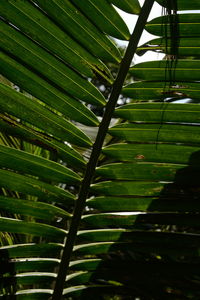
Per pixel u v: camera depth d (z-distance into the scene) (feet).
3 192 5.25
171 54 4.51
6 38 4.38
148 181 4.86
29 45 4.41
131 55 4.51
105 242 4.97
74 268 4.98
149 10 4.40
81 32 4.42
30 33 4.39
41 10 4.34
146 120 4.72
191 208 4.89
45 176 4.76
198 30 4.42
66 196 4.84
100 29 4.42
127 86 4.64
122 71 4.56
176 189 4.86
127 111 4.69
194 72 4.56
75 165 4.79
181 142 4.76
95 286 5.08
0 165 4.67
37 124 4.62
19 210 4.82
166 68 4.55
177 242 4.93
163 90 4.65
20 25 4.36
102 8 4.36
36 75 4.49
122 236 4.95
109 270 5.01
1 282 4.89
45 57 4.45
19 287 5.70
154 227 6.07
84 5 4.35
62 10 4.35
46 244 4.88
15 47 4.41
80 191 4.83
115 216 4.92
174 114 4.68
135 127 4.74
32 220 5.46
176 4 4.36
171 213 4.92
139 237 4.94
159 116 4.69
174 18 4.41
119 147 4.79
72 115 4.64
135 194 4.89
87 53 4.48
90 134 6.25
